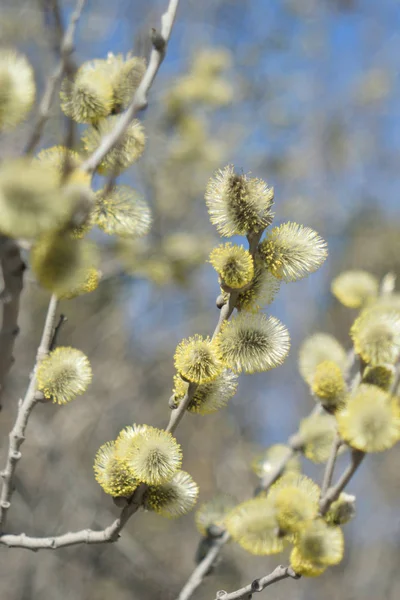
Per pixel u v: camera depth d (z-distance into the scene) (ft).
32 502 27.45
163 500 7.53
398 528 36.19
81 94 7.53
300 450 10.13
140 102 7.00
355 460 7.46
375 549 34.78
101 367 31.50
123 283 27.99
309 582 31.07
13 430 8.09
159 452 7.09
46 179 4.86
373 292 9.50
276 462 10.72
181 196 27.99
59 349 7.93
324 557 7.30
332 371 7.80
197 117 26.73
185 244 23.98
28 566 26.94
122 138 7.51
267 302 7.38
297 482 7.78
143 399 33.71
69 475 27.68
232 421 38.81
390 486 37.78
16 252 6.48
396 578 34.19
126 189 7.79
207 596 27.27
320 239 7.41
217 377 7.44
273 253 7.27
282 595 29.40
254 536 7.27
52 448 27.50
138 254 22.71
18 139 12.82
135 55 8.16
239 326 7.20
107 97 7.61
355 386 8.24
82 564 28.25
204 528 10.55
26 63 6.25
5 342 6.91
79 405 29.96
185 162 26.55
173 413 7.48
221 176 7.36
